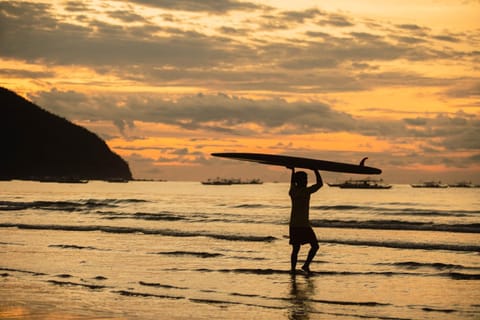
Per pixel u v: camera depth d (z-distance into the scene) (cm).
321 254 1603
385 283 1170
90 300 1013
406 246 1766
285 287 1132
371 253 1622
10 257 1538
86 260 1486
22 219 2805
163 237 2045
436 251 1670
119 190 11906
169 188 14288
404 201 6166
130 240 1953
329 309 949
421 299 1025
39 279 1214
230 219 2842
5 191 9056
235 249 1717
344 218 3266
